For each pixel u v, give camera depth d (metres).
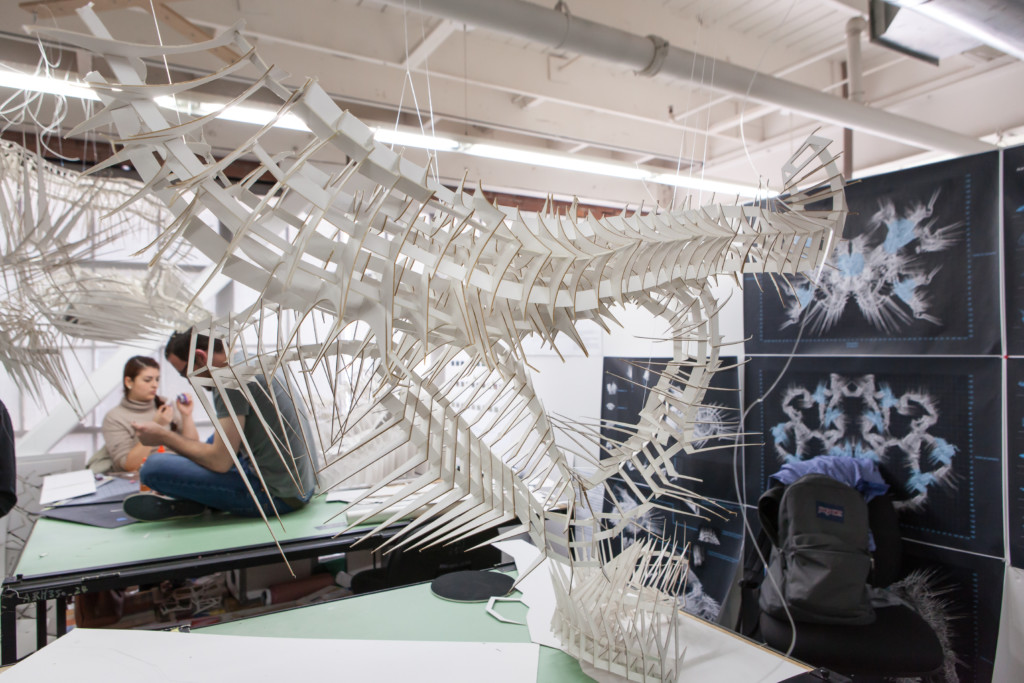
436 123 3.88
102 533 2.04
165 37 2.35
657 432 1.21
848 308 2.15
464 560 2.25
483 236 0.90
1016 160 1.78
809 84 3.60
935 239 1.95
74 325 1.71
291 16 2.54
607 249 0.90
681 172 4.36
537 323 0.95
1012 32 1.72
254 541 1.94
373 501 2.28
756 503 2.37
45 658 1.14
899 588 1.98
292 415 2.17
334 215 0.79
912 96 3.50
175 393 4.37
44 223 1.43
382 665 1.16
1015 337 1.77
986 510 1.81
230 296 3.85
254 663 1.16
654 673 1.12
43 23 1.45
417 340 0.96
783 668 1.17
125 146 0.70
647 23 2.90
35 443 2.81
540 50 3.24
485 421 2.40
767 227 1.14
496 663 1.17
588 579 1.33
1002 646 1.76
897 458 2.01
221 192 0.72
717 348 1.20
